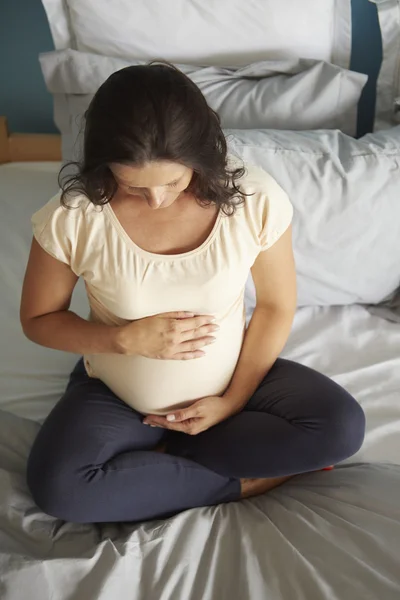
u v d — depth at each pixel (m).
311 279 1.34
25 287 0.96
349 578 0.84
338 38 1.45
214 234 0.87
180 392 1.00
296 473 1.02
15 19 1.56
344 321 1.38
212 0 1.34
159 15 1.36
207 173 0.78
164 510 1.00
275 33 1.39
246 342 1.06
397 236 1.30
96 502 0.95
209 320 0.94
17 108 1.74
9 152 1.72
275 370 1.10
